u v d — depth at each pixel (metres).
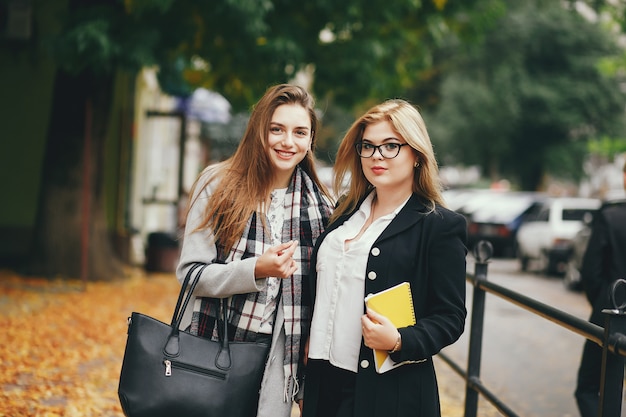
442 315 2.72
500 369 7.80
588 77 34.53
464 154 36.28
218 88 11.98
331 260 2.93
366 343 2.69
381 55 11.15
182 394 2.79
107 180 15.03
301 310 3.02
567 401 6.56
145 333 2.84
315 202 3.15
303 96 3.10
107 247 12.09
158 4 8.99
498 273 18.11
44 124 13.81
